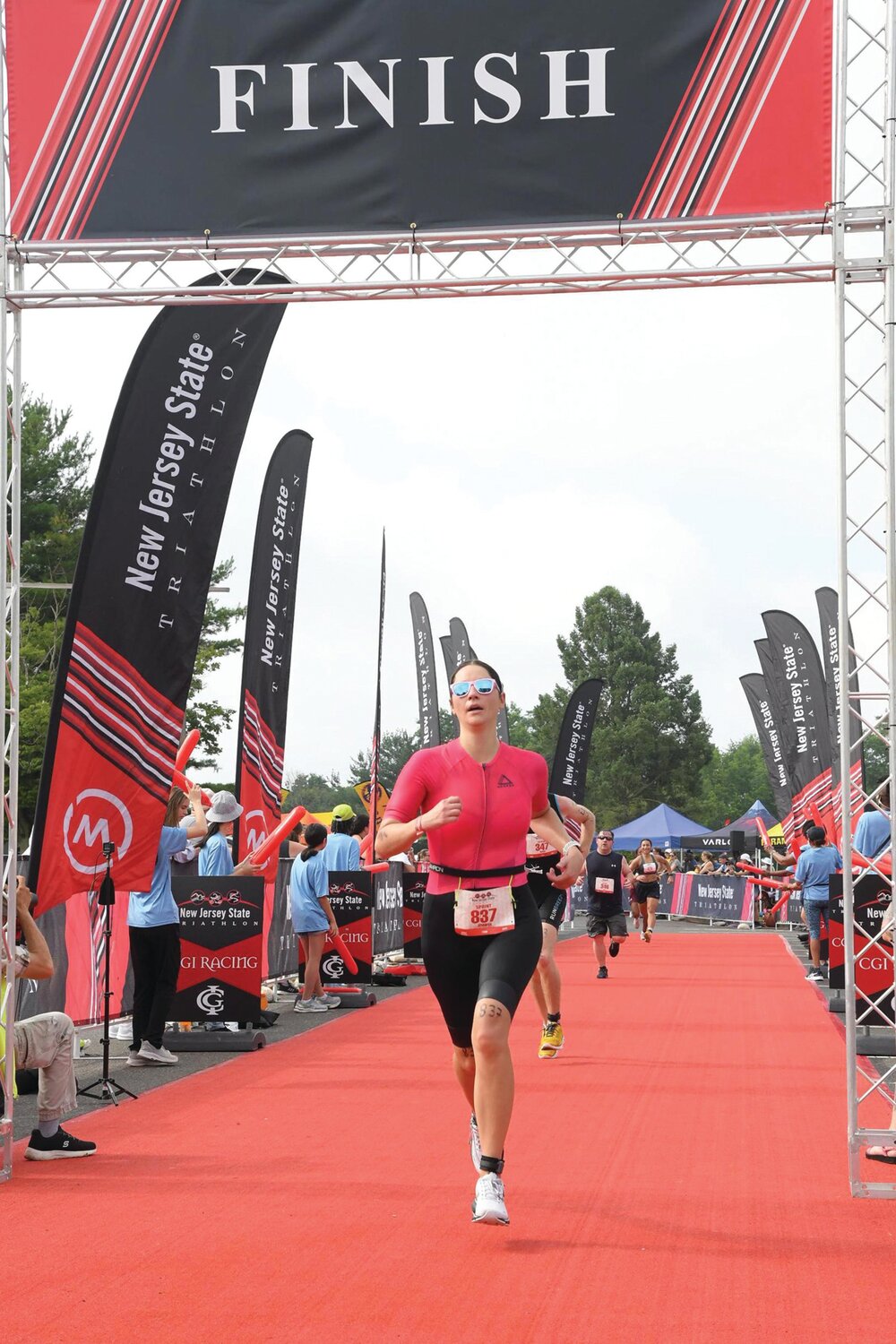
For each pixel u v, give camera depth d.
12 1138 6.23
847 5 6.13
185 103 6.53
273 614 13.19
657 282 6.44
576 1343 3.86
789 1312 4.14
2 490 6.56
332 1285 4.39
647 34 6.32
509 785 5.10
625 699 82.81
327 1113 7.55
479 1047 4.86
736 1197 5.58
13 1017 6.16
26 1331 3.97
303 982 13.83
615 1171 6.05
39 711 37.84
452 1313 4.11
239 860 12.78
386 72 6.45
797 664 22.98
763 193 6.21
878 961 10.15
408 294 6.59
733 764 129.25
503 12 6.39
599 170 6.32
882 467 5.95
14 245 6.54
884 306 6.02
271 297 6.57
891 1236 5.00
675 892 39.69
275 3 6.50
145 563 9.38
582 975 17.50
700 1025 11.70
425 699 22.25
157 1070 9.33
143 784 9.18
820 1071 9.04
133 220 6.54
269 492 13.14
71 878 8.84
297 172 6.48
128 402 9.45
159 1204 5.47
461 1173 6.02
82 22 6.56
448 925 5.11
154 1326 4.00
